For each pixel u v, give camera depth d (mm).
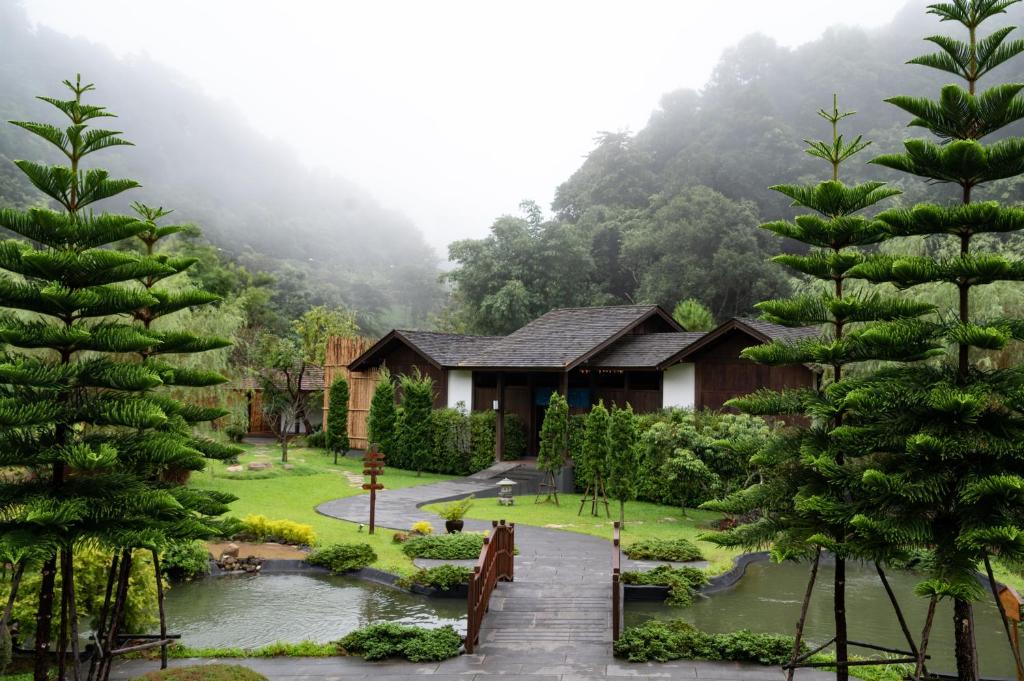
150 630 11391
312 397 38094
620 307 31859
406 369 32594
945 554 6320
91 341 6855
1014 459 6523
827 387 7492
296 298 69625
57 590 9773
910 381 6957
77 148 7402
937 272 6855
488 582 12023
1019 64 58906
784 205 62312
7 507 6703
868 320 7703
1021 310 19250
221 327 23109
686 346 26250
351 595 13656
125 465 7457
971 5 7199
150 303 7281
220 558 15461
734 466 20734
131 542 6484
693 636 10461
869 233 7734
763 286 49594
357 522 19141
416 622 12109
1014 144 6672
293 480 25281
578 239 52375
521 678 9414
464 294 53469
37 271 6871
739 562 15922
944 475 6562
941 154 6914
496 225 52125
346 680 9352
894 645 11312
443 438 28797
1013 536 5680
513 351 29328
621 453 19641
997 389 6547
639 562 15383
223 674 7594
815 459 7191
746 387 25609
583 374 29859
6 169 60188
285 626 11984
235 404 27094
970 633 6633
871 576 15594
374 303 94250
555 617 11906
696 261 52250
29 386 6719
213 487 22859
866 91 71062
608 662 9992
